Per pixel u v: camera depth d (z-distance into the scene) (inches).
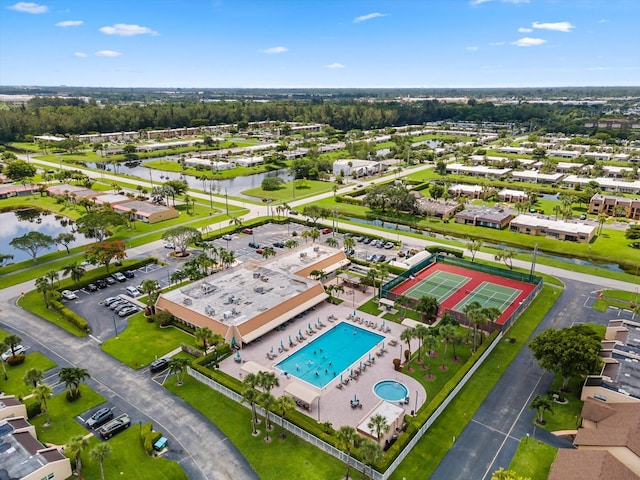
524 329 4347.9
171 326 4394.7
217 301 4522.6
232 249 6422.2
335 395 3422.7
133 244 6584.6
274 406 3107.8
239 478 2657.5
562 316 4594.0
